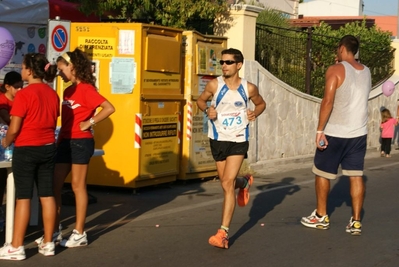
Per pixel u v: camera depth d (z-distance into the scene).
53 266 6.54
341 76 8.02
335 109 8.09
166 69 10.93
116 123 10.59
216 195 10.80
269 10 19.22
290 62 16.48
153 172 10.88
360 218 8.61
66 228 8.15
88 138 7.13
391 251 7.43
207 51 11.74
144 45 10.45
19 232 6.64
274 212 9.54
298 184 12.36
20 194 6.59
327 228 8.48
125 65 10.46
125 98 10.51
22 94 6.44
